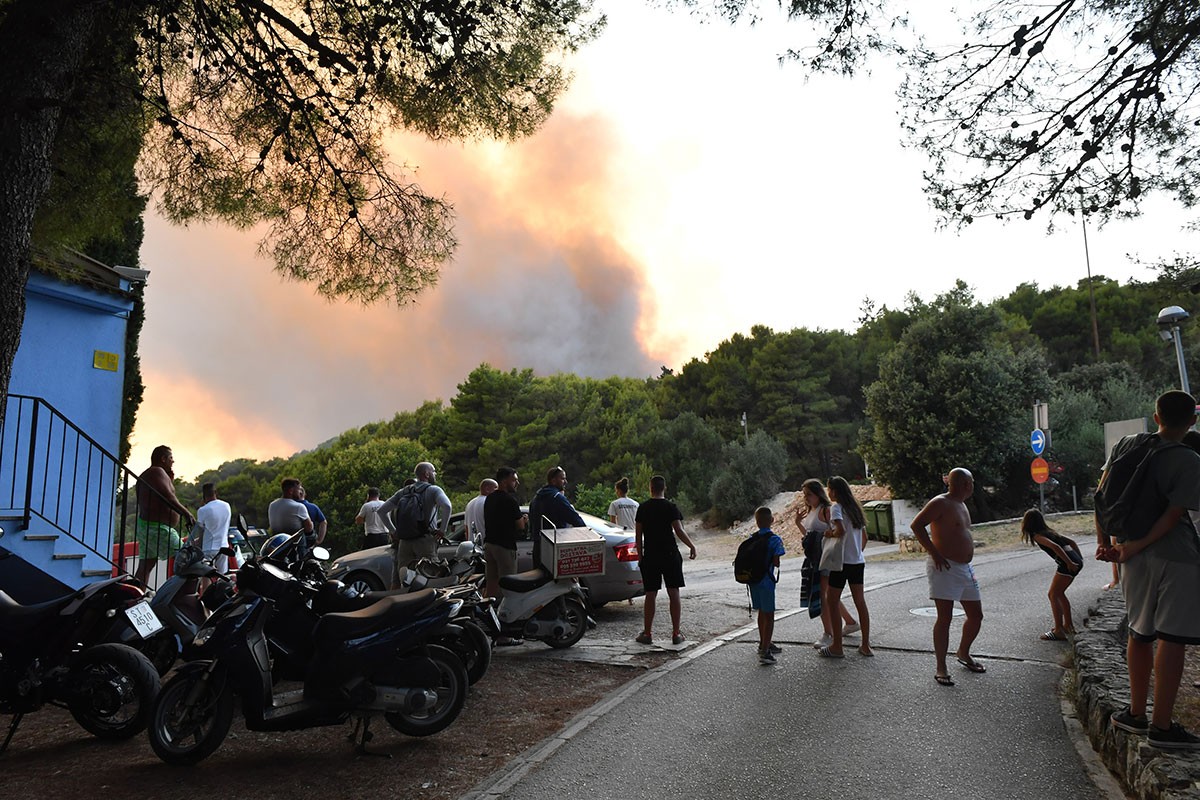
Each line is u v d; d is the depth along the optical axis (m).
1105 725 4.88
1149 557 4.32
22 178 4.61
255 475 84.44
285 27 6.45
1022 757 4.91
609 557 10.37
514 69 7.39
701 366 65.00
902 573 14.77
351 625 5.37
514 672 7.61
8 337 4.57
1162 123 5.97
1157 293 6.66
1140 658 4.49
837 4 6.00
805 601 8.02
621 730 5.68
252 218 7.59
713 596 12.45
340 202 7.55
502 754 5.32
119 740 5.78
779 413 57.03
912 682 6.71
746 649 8.25
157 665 6.88
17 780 5.00
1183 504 4.18
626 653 8.30
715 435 50.22
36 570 7.61
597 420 56.53
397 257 7.68
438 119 7.66
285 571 5.64
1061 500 29.62
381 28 6.66
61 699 5.68
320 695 5.32
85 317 10.42
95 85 6.43
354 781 4.89
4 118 4.57
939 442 27.80
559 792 4.57
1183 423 4.38
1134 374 42.78
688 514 43.66
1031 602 10.78
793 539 29.06
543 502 9.10
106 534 10.50
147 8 6.13
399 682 5.39
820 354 60.84
